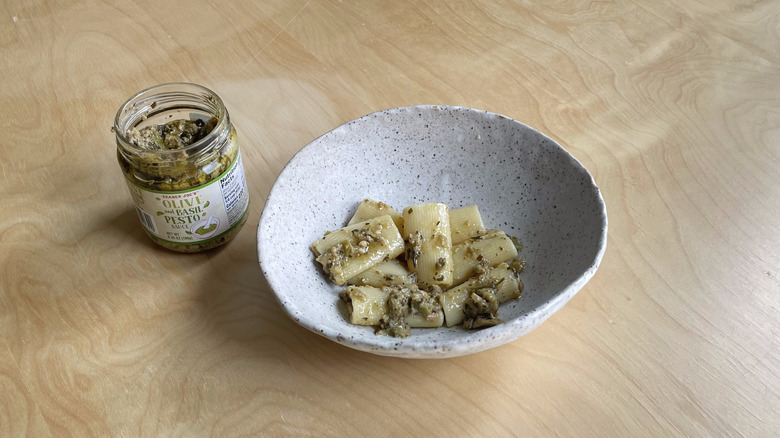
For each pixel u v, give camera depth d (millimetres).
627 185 450
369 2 579
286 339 374
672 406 345
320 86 510
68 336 376
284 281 353
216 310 388
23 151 467
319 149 411
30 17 561
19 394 352
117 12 565
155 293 396
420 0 582
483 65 530
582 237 371
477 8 578
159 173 364
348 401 349
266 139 474
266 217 366
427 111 425
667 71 530
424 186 439
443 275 377
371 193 434
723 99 508
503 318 364
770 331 376
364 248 379
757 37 560
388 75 520
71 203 441
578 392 351
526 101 504
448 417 343
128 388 354
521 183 422
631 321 379
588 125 488
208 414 344
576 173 393
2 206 437
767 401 347
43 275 403
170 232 393
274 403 348
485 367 362
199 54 532
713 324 378
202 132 393
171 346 371
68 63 524
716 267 405
